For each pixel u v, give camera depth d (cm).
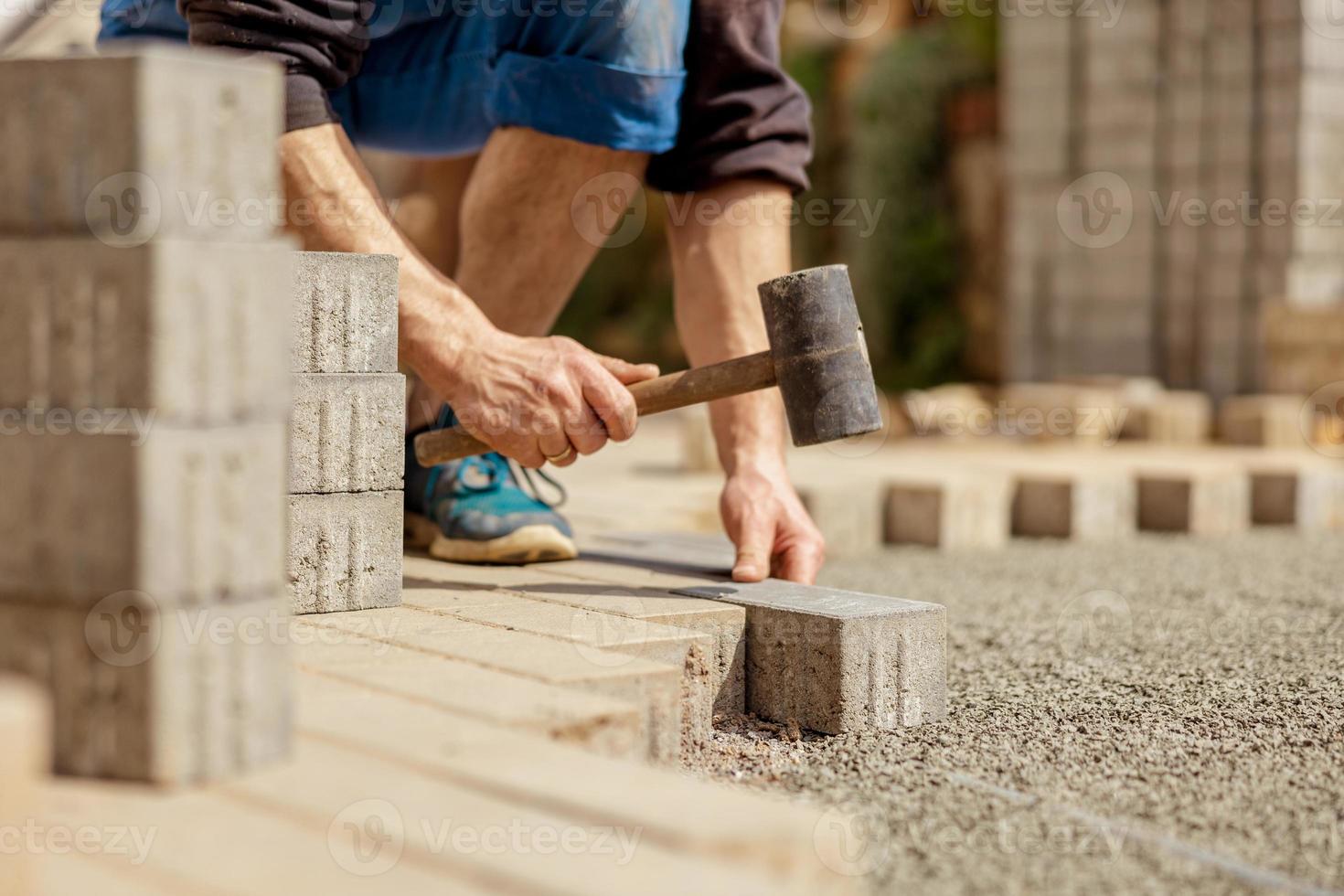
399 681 262
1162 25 1132
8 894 163
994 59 1470
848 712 319
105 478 198
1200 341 1126
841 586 560
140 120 196
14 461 204
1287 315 991
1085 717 337
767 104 414
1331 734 321
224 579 205
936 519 692
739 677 335
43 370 204
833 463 785
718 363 339
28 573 204
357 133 457
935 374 1473
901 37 1542
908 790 274
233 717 207
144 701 199
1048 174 1195
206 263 203
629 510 598
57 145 203
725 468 410
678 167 418
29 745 166
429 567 401
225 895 168
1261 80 1084
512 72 401
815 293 321
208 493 204
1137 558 658
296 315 329
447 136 452
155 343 196
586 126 401
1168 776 285
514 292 430
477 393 345
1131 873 229
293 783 205
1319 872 230
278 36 350
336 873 175
